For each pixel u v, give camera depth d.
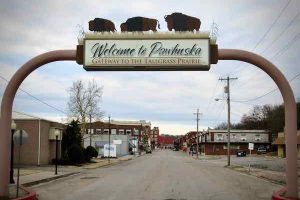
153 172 37.78
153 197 18.72
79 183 26.47
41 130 44.09
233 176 33.38
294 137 17.33
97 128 132.88
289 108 17.44
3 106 17.09
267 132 114.50
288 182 17.30
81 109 72.00
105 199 18.14
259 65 17.77
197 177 31.55
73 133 51.94
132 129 163.00
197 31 17.83
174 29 17.88
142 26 17.94
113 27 17.95
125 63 17.77
